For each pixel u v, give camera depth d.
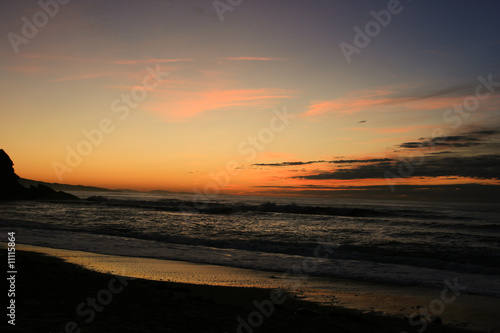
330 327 5.79
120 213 35.53
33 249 13.88
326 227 25.47
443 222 30.08
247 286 9.27
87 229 21.20
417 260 13.53
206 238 18.59
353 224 27.84
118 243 16.28
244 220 30.02
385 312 7.38
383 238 20.14
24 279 7.53
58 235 18.31
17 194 73.38
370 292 9.04
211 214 35.94
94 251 13.95
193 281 9.61
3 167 74.44
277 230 23.34
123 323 5.09
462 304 8.09
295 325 5.73
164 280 9.54
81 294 6.69
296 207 42.38
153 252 14.29
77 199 76.00
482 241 19.30
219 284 9.39
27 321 4.70
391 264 13.03
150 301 6.56
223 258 13.48
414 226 26.83
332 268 12.09
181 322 5.38
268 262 12.91
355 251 15.66
